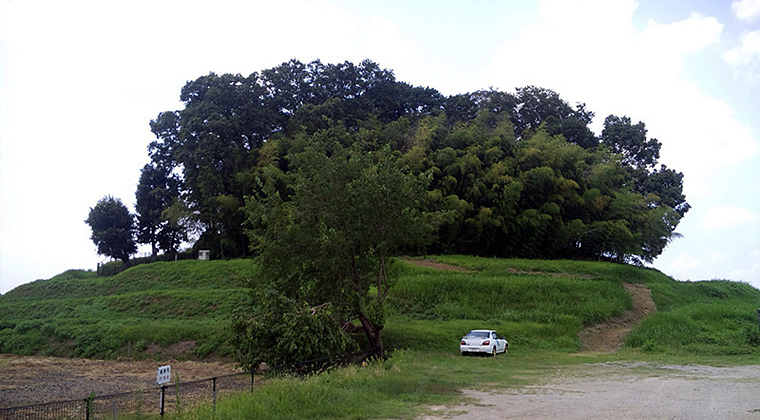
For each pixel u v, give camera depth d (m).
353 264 24.12
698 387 15.84
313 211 23.66
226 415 10.43
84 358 33.84
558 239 58.22
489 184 56.38
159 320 38.94
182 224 62.50
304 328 19.34
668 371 20.95
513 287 40.50
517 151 59.03
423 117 74.75
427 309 37.56
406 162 56.12
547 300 39.12
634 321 38.72
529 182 55.81
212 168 59.00
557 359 25.89
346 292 23.84
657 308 42.25
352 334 26.72
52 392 20.22
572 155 58.06
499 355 27.70
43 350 36.38
